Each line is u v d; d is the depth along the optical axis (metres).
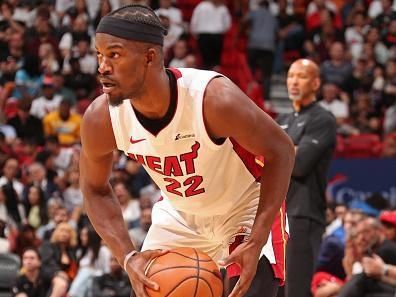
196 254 4.35
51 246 10.63
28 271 9.96
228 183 4.62
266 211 4.32
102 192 4.68
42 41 17.64
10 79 16.97
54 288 9.77
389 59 18.81
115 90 4.09
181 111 4.20
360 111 17.73
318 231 6.97
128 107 4.28
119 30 4.02
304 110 7.12
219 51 19.05
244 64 18.30
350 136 16.42
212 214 4.78
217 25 18.86
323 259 9.68
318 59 19.45
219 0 18.98
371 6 20.89
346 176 15.04
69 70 17.36
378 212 12.65
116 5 19.20
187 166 4.41
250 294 4.77
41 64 17.36
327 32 19.78
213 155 4.40
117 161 14.23
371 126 17.38
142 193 13.20
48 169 13.93
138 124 4.28
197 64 19.31
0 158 13.82
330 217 11.72
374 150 16.05
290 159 4.36
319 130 6.97
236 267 4.72
